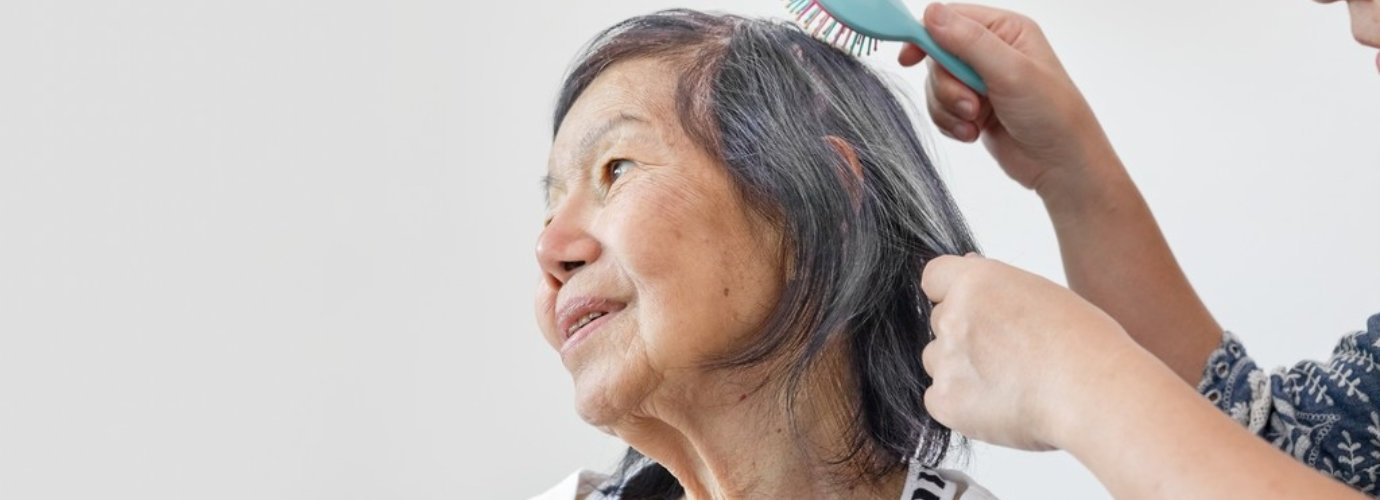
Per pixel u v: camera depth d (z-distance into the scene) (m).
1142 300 0.96
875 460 0.80
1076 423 0.59
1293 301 1.29
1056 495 1.36
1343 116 1.27
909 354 0.81
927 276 0.68
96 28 1.62
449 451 1.61
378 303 1.63
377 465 1.61
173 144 1.63
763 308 0.76
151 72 1.63
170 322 1.61
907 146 0.83
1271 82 1.30
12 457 1.58
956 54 0.88
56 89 1.61
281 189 1.63
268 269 1.63
